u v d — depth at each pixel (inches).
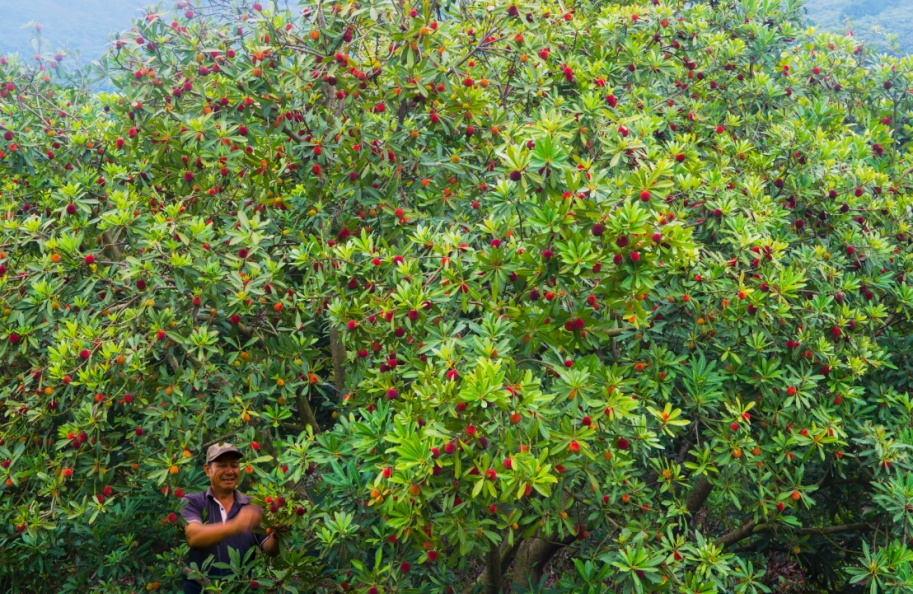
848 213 280.8
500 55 289.6
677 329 253.9
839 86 368.8
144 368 237.3
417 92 264.1
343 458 241.1
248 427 248.4
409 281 224.4
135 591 288.7
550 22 303.4
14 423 246.1
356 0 268.4
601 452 211.8
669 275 237.1
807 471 301.3
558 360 206.8
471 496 187.5
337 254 240.2
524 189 196.5
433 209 274.1
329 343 327.0
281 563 213.6
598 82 277.7
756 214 255.8
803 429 241.1
